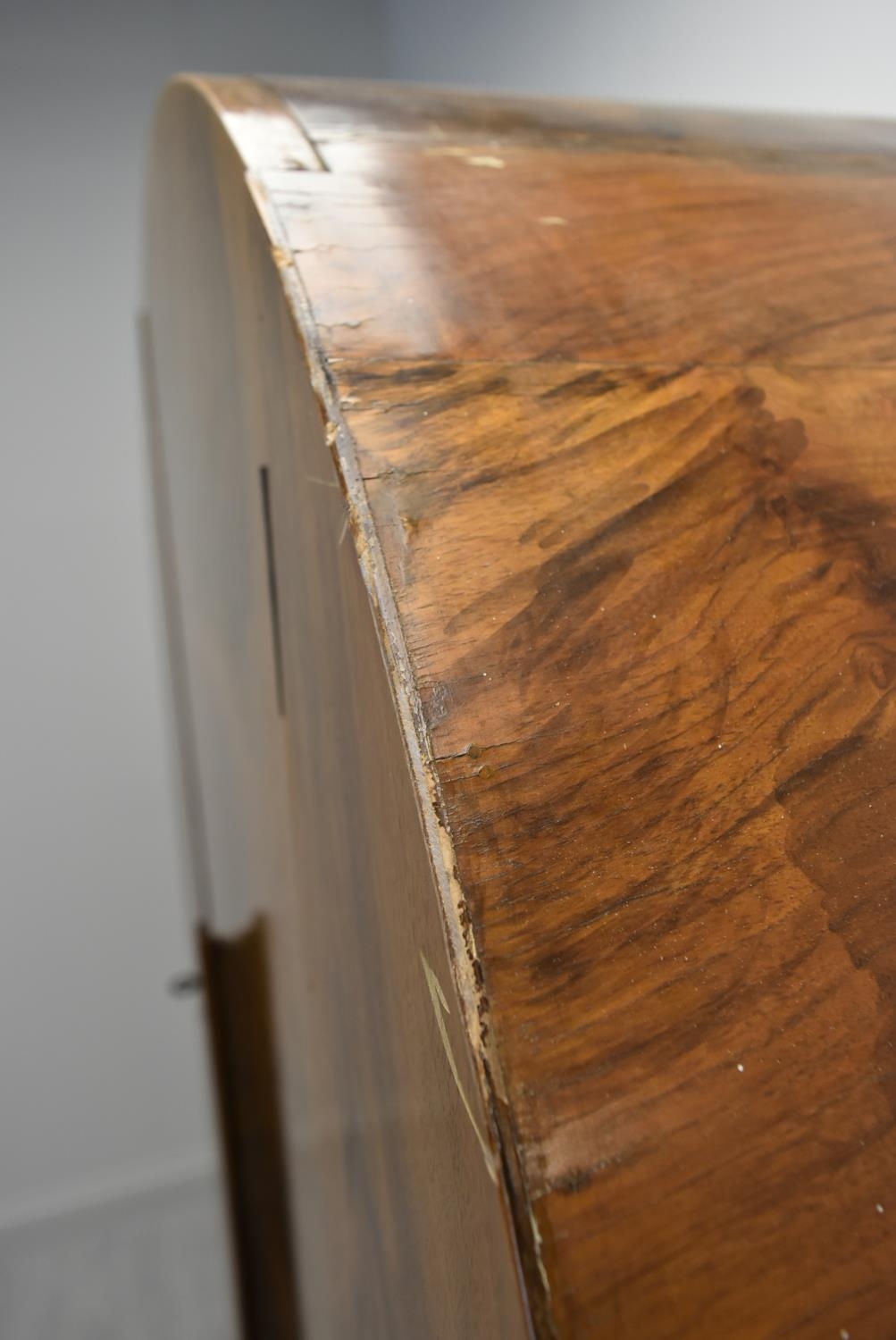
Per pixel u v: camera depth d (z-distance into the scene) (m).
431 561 0.33
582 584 0.33
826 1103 0.27
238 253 0.47
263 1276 0.89
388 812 0.35
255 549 0.53
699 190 0.49
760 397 0.39
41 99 1.57
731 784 0.30
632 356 0.39
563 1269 0.24
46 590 1.70
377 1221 0.44
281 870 0.59
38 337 1.63
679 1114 0.26
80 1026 1.84
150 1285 1.71
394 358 0.38
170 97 0.55
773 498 0.36
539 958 0.27
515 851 0.29
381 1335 0.46
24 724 1.73
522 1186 0.25
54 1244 1.80
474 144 0.49
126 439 1.69
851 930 0.29
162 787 1.81
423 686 0.31
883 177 0.53
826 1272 0.25
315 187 0.44
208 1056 0.96
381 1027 0.40
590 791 0.30
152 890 1.84
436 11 1.49
